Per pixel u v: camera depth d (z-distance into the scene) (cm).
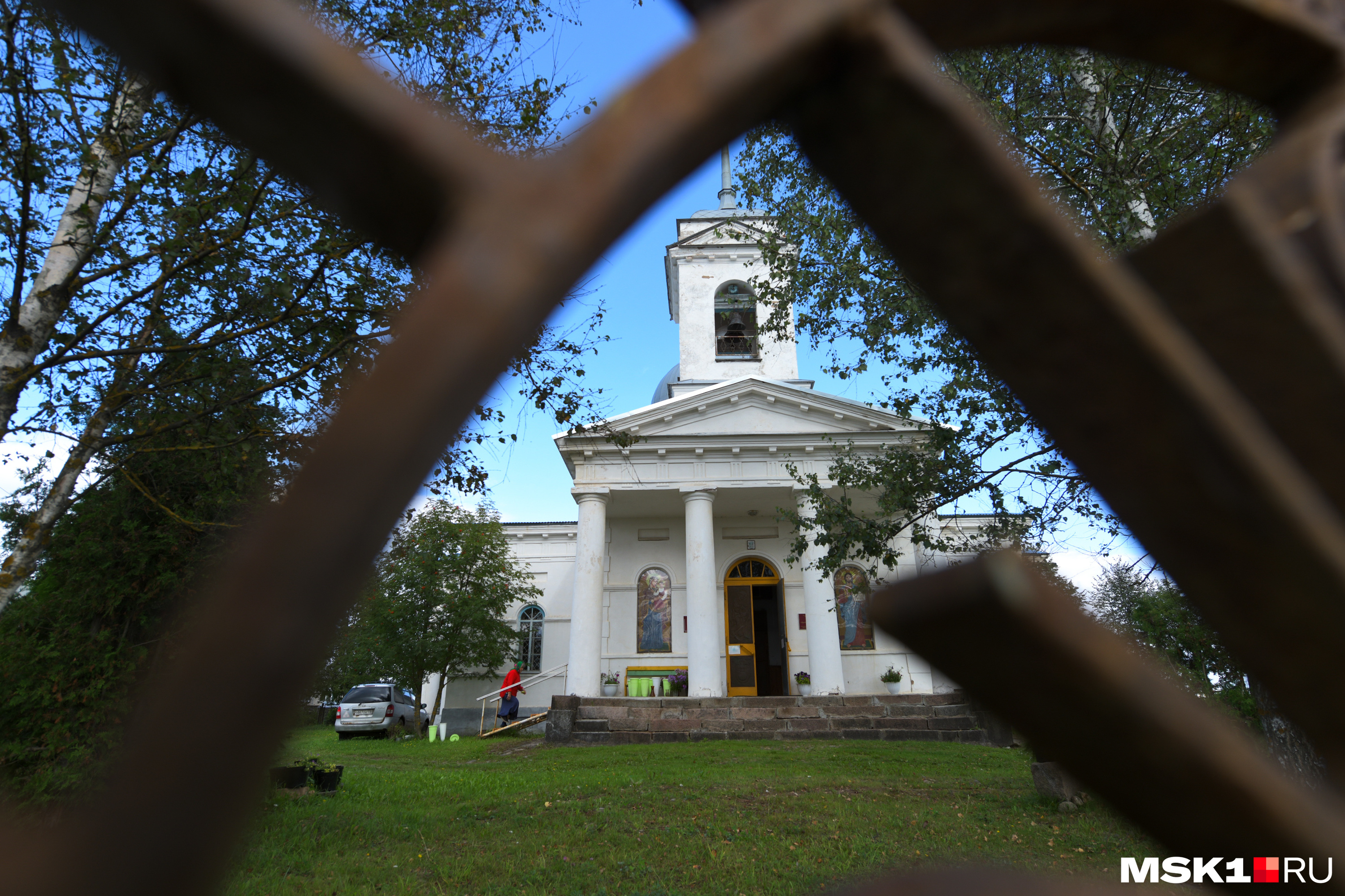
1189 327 62
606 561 2223
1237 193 63
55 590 650
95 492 658
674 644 2138
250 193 524
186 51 37
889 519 898
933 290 51
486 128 540
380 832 683
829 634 1853
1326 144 62
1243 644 51
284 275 546
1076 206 705
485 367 33
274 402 564
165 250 506
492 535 2414
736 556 2206
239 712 25
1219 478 47
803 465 2022
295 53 36
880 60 43
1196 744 36
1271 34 61
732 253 2547
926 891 42
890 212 49
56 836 24
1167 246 64
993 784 909
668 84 41
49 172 448
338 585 28
